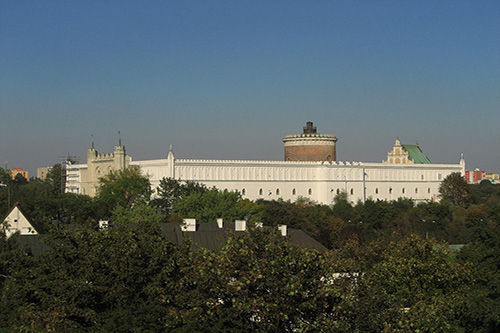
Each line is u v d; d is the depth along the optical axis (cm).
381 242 8750
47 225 6381
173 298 5844
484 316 7388
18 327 5628
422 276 7312
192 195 15462
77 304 5747
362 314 5509
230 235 5822
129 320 5534
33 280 5975
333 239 15650
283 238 5662
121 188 18888
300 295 5375
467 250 9681
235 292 5353
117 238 6231
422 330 5719
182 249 6275
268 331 5331
